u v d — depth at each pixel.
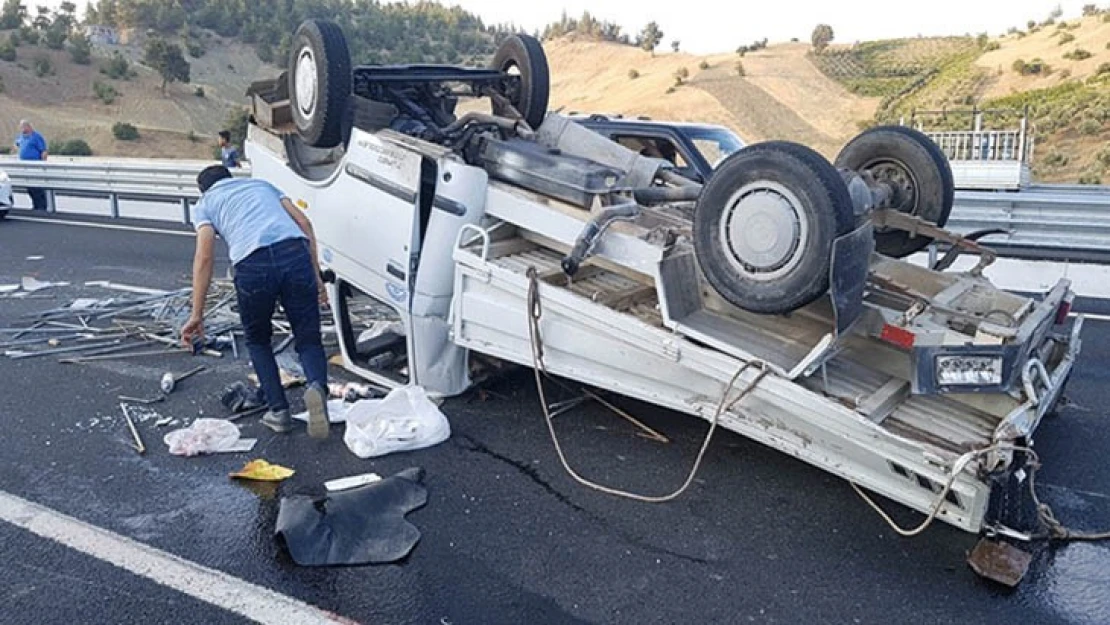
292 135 5.92
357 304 7.18
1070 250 9.03
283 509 3.74
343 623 3.08
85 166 14.17
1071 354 4.55
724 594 3.33
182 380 5.59
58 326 6.83
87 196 14.43
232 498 4.00
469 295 4.77
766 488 4.19
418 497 3.97
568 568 3.47
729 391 3.90
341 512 3.74
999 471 3.37
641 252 4.14
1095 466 4.54
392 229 4.97
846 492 4.16
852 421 3.54
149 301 7.51
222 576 3.36
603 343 4.31
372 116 5.40
